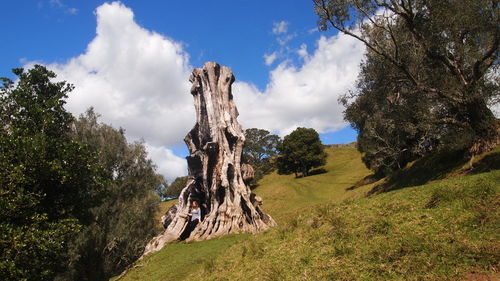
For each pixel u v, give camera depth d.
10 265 12.27
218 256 15.28
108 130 41.56
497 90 21.61
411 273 6.49
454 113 26.38
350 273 7.30
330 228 10.35
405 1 24.52
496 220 7.25
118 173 40.66
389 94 28.98
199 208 35.72
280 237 12.16
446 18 22.09
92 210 33.31
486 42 22.30
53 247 14.08
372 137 41.12
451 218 8.05
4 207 13.35
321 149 93.38
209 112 37.44
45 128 17.77
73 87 21.11
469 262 6.25
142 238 41.00
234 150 37.69
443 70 25.14
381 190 34.81
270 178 99.56
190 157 37.72
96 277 33.97
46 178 15.82
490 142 23.66
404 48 26.06
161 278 19.84
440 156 29.50
